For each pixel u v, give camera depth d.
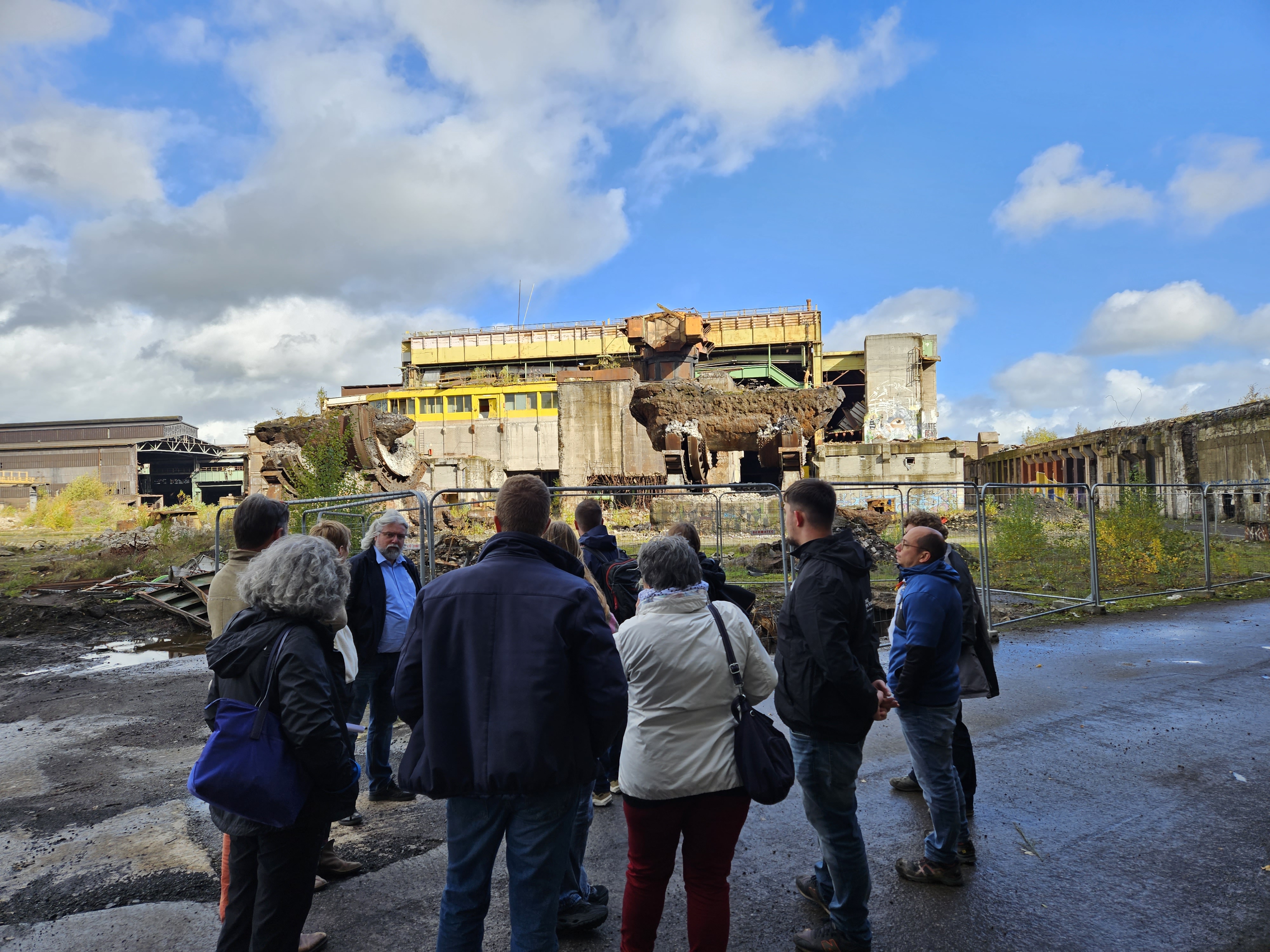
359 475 22.19
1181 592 12.97
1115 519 15.40
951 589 3.58
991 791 4.79
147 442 88.38
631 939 2.67
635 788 2.63
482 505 25.31
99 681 8.50
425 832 4.41
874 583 13.28
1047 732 5.94
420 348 86.00
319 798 2.45
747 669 2.78
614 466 48.25
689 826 2.70
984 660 4.30
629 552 16.81
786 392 24.56
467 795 2.34
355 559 4.87
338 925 3.40
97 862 4.06
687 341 47.31
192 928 3.40
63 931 3.37
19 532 44.31
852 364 78.12
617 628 4.25
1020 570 15.80
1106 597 12.59
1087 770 5.12
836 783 2.94
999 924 3.29
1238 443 30.34
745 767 2.58
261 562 2.47
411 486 24.89
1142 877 3.68
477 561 2.61
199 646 10.62
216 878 3.87
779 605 10.10
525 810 2.38
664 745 2.62
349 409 22.67
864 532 17.38
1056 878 3.69
